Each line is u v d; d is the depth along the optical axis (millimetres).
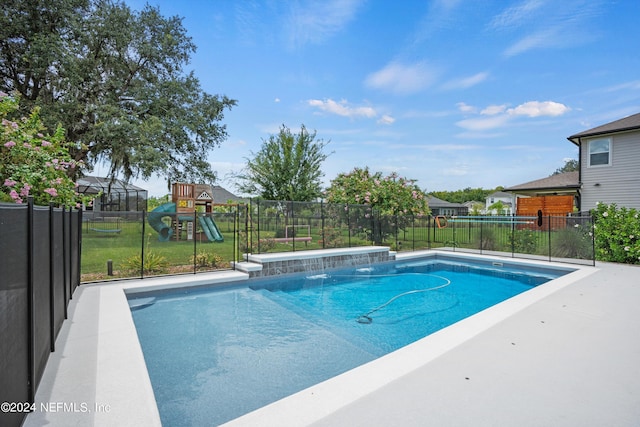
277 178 18031
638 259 9289
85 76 14820
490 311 4777
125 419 2281
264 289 7832
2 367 1808
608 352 3336
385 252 11188
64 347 3494
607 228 9805
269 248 10273
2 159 5707
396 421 2193
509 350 3385
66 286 4535
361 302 6891
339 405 2389
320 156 19047
